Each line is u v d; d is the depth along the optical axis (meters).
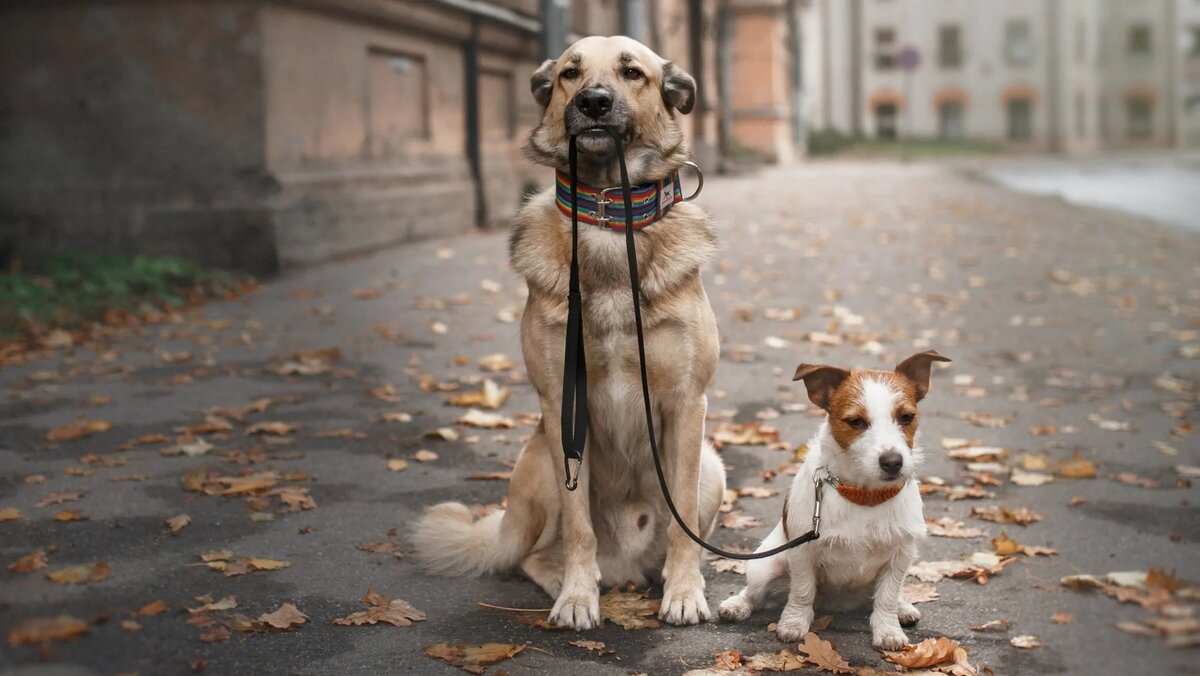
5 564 3.84
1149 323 9.70
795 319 9.60
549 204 3.97
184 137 10.69
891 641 3.32
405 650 3.31
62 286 9.66
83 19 10.77
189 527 4.39
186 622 3.37
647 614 3.71
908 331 9.21
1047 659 3.15
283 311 9.27
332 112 11.62
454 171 14.23
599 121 3.68
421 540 4.09
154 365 7.56
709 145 29.88
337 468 5.36
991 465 5.45
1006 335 9.11
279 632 3.39
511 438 5.99
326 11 11.38
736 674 3.17
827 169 33.09
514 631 3.53
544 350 3.82
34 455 5.43
